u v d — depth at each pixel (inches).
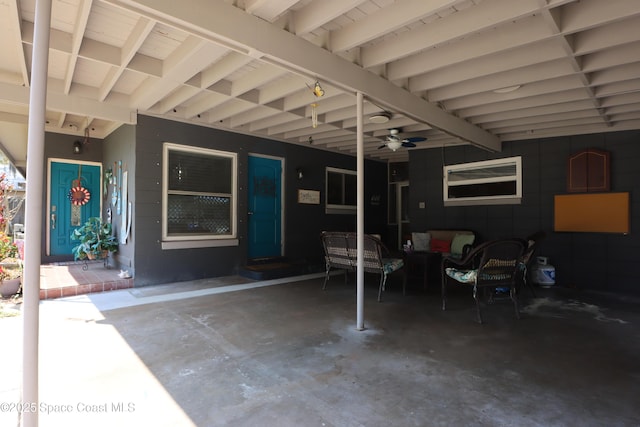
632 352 113.3
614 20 98.4
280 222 273.4
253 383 92.7
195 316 149.6
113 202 241.6
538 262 221.3
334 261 201.6
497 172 246.5
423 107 166.4
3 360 104.8
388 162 354.3
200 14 92.9
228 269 239.1
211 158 232.1
